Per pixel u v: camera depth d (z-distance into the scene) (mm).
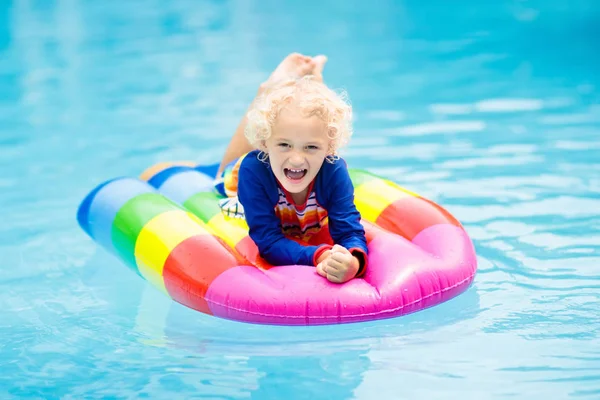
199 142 5715
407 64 7898
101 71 8172
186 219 3451
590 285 3172
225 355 2760
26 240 4121
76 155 5543
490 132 5566
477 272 3365
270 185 3246
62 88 7551
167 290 3262
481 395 2395
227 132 5941
